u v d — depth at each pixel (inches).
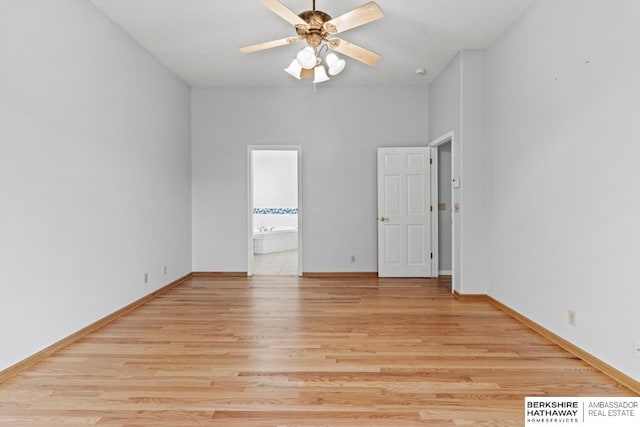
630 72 91.4
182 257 221.8
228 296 186.2
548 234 126.3
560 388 92.0
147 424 77.3
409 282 218.7
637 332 90.0
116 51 150.9
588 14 106.0
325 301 176.2
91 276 134.6
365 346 119.8
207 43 168.9
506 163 155.3
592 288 105.3
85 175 131.3
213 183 235.6
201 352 115.0
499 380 96.2
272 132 234.5
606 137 99.6
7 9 98.5
